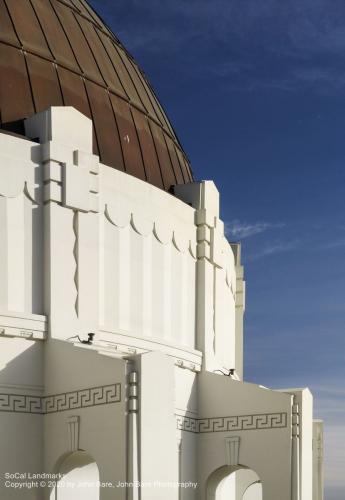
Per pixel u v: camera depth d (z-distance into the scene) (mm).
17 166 24297
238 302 39188
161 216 28203
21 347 23688
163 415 22281
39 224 24562
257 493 35906
